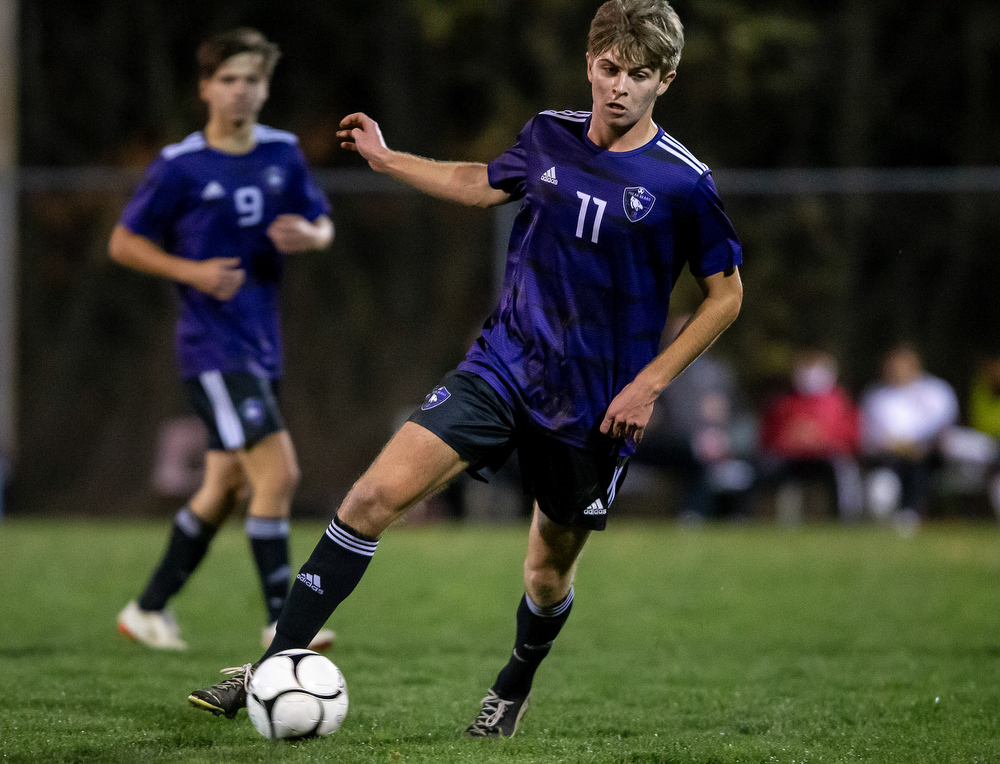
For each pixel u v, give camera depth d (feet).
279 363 64.23
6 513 155.02
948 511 158.71
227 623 75.15
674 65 40.16
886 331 172.65
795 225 173.17
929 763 40.32
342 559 40.14
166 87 236.63
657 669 60.39
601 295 41.01
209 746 41.68
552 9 239.50
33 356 161.38
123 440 160.66
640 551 115.24
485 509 147.43
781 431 149.48
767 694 53.52
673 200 40.55
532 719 47.65
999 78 253.03
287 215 64.28
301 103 244.42
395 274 170.40
